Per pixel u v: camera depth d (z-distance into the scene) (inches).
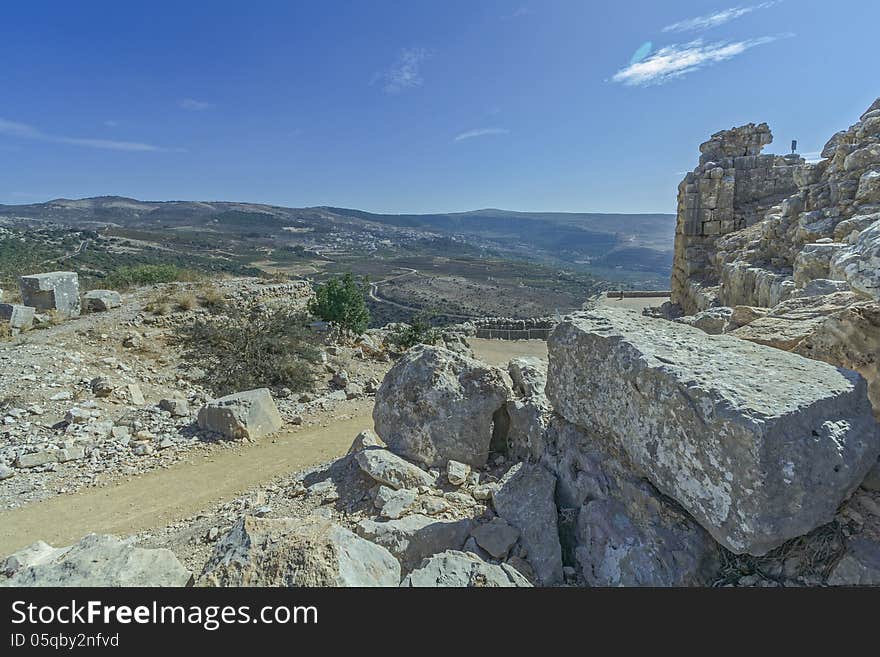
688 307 729.6
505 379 247.4
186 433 385.7
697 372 137.7
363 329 784.3
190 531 221.3
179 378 525.3
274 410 421.7
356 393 526.6
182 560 183.9
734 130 769.6
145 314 631.8
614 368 162.2
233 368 558.9
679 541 138.2
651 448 144.9
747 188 742.5
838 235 353.1
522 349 868.0
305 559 132.1
